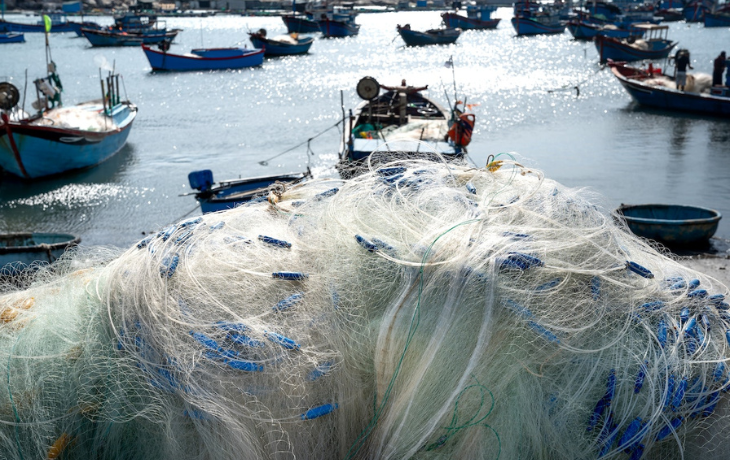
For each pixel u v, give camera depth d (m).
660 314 2.42
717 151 15.68
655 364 2.23
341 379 2.28
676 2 90.38
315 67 37.53
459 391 2.16
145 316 2.32
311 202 3.16
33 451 2.19
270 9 124.00
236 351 2.22
